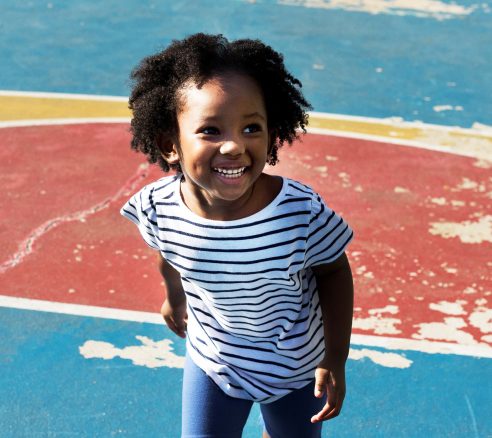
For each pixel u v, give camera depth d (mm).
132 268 4410
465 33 8523
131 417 3371
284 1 9336
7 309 4039
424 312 4039
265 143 2250
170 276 2824
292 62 7656
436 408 3432
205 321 2615
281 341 2561
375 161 5723
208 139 2189
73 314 4012
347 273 2514
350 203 5125
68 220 4902
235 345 2602
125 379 3578
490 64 7738
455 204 5141
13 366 3643
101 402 3443
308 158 5727
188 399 2691
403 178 5480
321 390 2463
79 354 3730
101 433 3285
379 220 4914
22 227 4812
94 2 9234
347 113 6629
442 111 6723
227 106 2170
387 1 9445
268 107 2297
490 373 3635
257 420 3359
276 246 2332
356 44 8133
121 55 7855
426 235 4754
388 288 4230
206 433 2648
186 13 8953
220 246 2348
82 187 5324
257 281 2381
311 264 2459
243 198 2314
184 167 2289
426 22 8805
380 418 3375
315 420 2510
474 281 4305
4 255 4512
